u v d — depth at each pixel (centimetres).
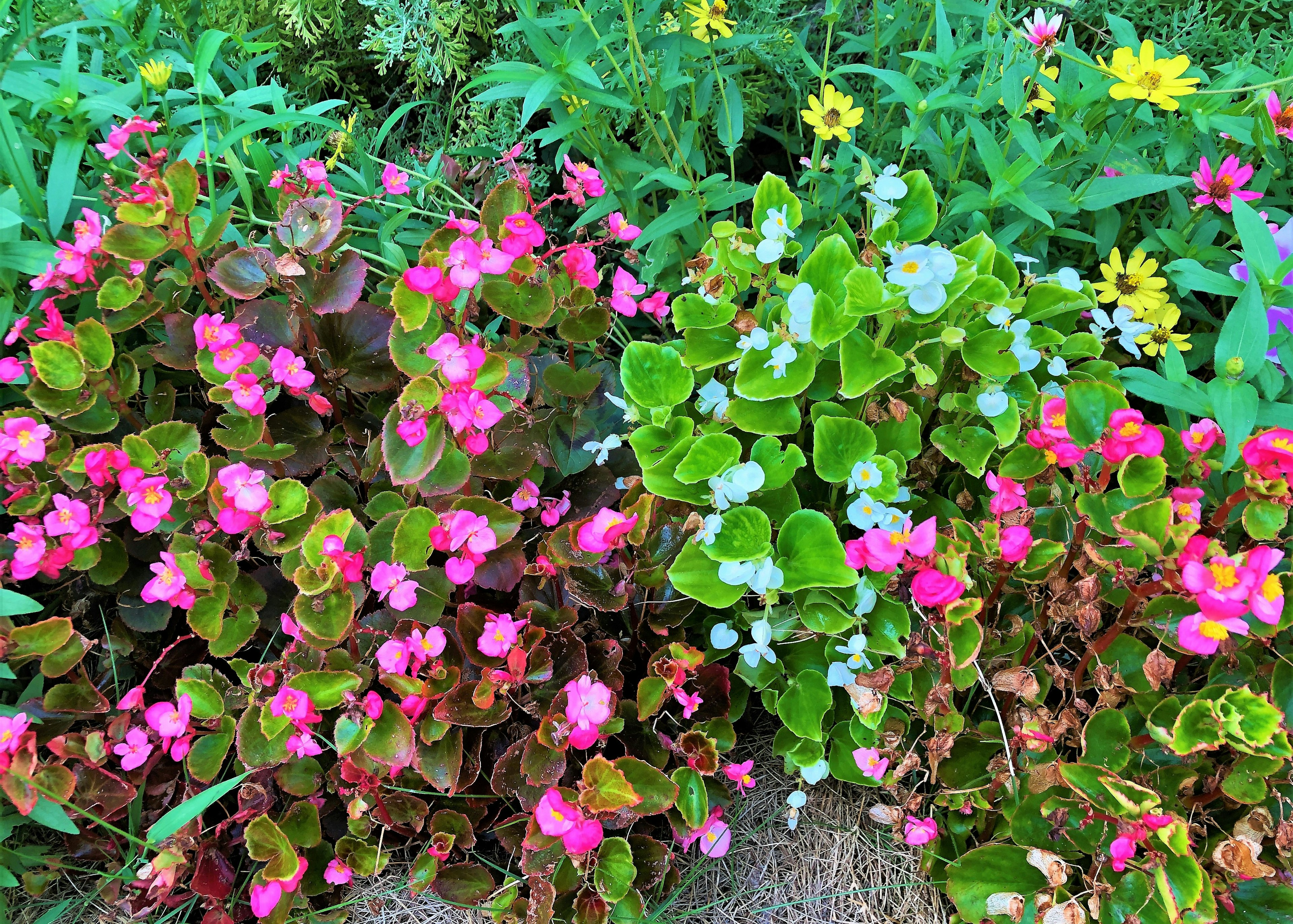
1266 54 64
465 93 71
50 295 50
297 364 46
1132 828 40
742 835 50
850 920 47
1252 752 39
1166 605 43
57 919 46
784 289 51
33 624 48
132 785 46
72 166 49
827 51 57
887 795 50
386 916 47
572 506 53
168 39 63
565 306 52
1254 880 43
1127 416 40
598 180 54
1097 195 53
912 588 43
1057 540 48
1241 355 44
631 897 45
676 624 50
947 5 56
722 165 73
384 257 57
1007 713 48
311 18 71
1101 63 51
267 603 50
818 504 53
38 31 49
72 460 46
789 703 48
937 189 64
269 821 43
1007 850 45
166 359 49
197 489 47
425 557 45
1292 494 41
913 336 49
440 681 46
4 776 41
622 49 60
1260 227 46
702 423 53
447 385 45
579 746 42
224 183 59
